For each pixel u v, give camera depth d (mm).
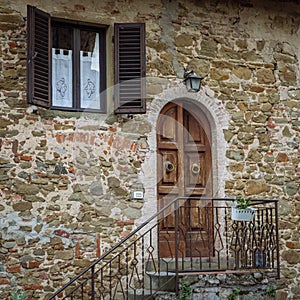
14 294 7430
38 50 7758
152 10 8719
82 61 8398
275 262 8820
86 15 8320
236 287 7641
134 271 8172
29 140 7852
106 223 8117
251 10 9375
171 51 8742
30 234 7723
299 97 9539
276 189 9156
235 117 9031
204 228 8891
